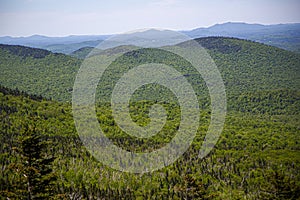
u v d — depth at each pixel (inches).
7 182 1418.6
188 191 1460.4
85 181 1830.7
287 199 1398.9
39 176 1098.7
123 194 1817.2
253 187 1982.0
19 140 1089.4
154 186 1879.9
